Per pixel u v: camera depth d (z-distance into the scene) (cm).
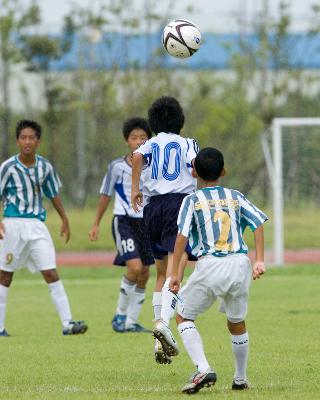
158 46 13138
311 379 3164
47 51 12619
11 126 12581
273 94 13088
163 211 3512
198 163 2941
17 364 3550
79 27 13038
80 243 9956
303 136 9288
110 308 5528
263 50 13262
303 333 4294
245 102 12800
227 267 2806
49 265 4444
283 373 3284
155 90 12750
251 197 11469
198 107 12862
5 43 12512
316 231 9475
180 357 3706
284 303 5525
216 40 14250
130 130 4469
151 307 5578
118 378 3238
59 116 12381
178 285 2878
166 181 3525
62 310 4438
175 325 4688
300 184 9375
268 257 8975
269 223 9612
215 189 2912
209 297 2853
